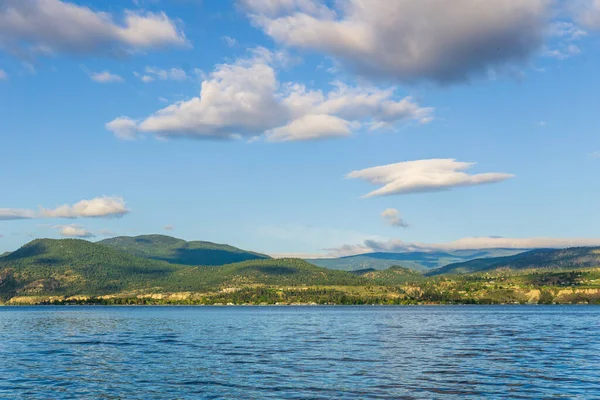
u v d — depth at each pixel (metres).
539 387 64.69
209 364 86.25
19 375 76.25
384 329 177.25
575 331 163.38
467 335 147.75
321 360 90.69
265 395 60.28
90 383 69.31
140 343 125.81
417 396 59.41
